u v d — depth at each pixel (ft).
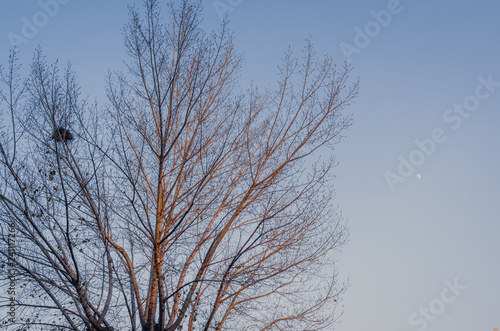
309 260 40.86
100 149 35.01
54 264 33.63
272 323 40.81
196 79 36.94
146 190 37.58
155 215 37.17
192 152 37.83
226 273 37.42
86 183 34.12
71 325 32.99
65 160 34.17
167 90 36.04
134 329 35.55
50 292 32.32
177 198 37.17
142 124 36.76
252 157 39.73
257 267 38.63
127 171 35.47
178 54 36.58
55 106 34.37
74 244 34.42
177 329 37.01
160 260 35.47
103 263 35.94
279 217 39.50
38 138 34.42
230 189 39.11
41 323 34.24
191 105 35.27
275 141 40.06
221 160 38.22
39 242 33.22
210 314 38.17
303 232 40.52
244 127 40.37
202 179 35.99
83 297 33.86
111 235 37.04
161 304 34.55
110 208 35.63
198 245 38.29
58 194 33.99
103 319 35.19
